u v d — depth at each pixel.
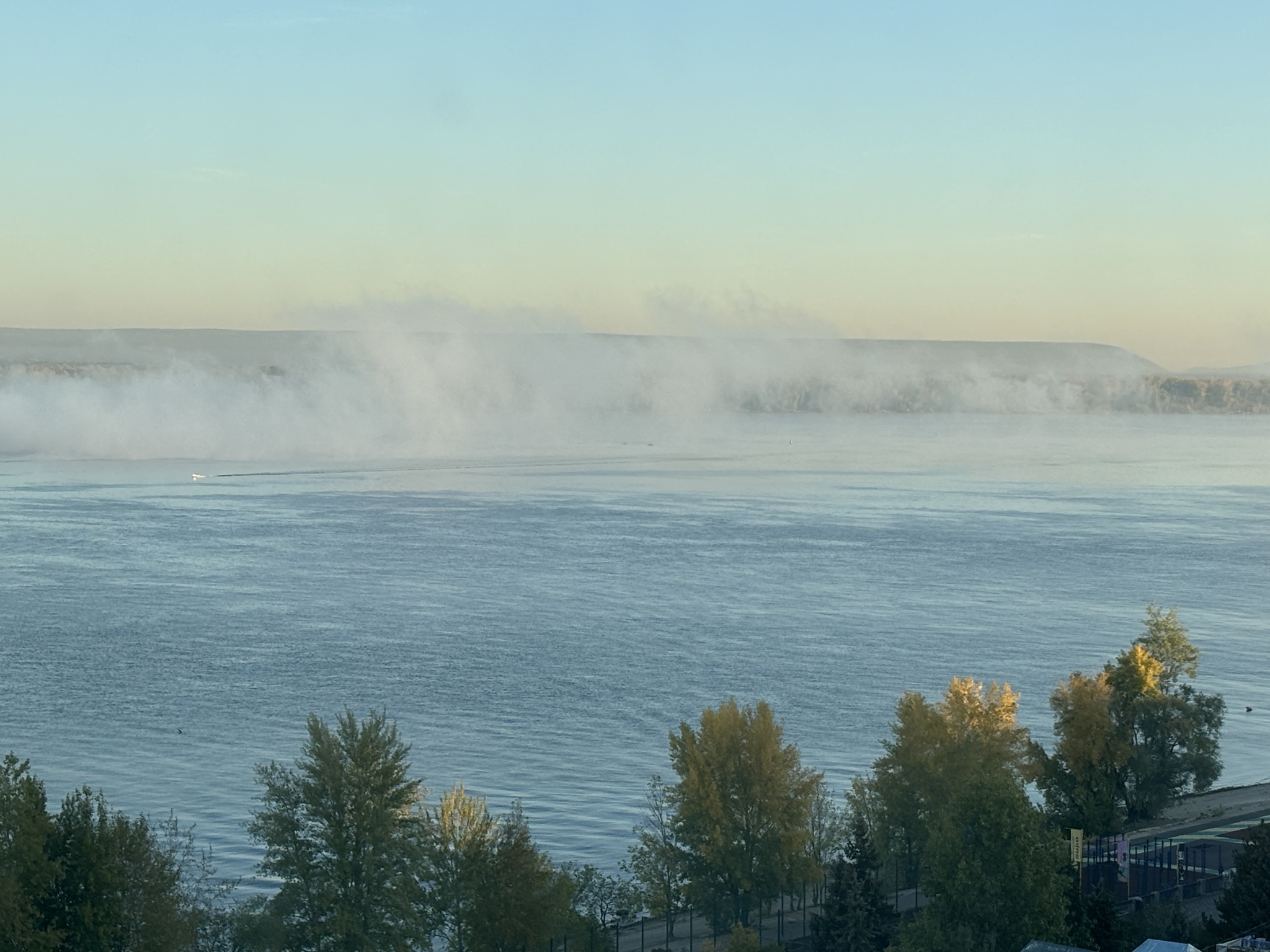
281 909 74.94
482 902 81.25
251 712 179.38
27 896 65.88
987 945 74.19
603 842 126.06
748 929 86.19
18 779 71.12
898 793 98.75
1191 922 80.38
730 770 91.88
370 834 76.25
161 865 72.12
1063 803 114.00
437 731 170.12
